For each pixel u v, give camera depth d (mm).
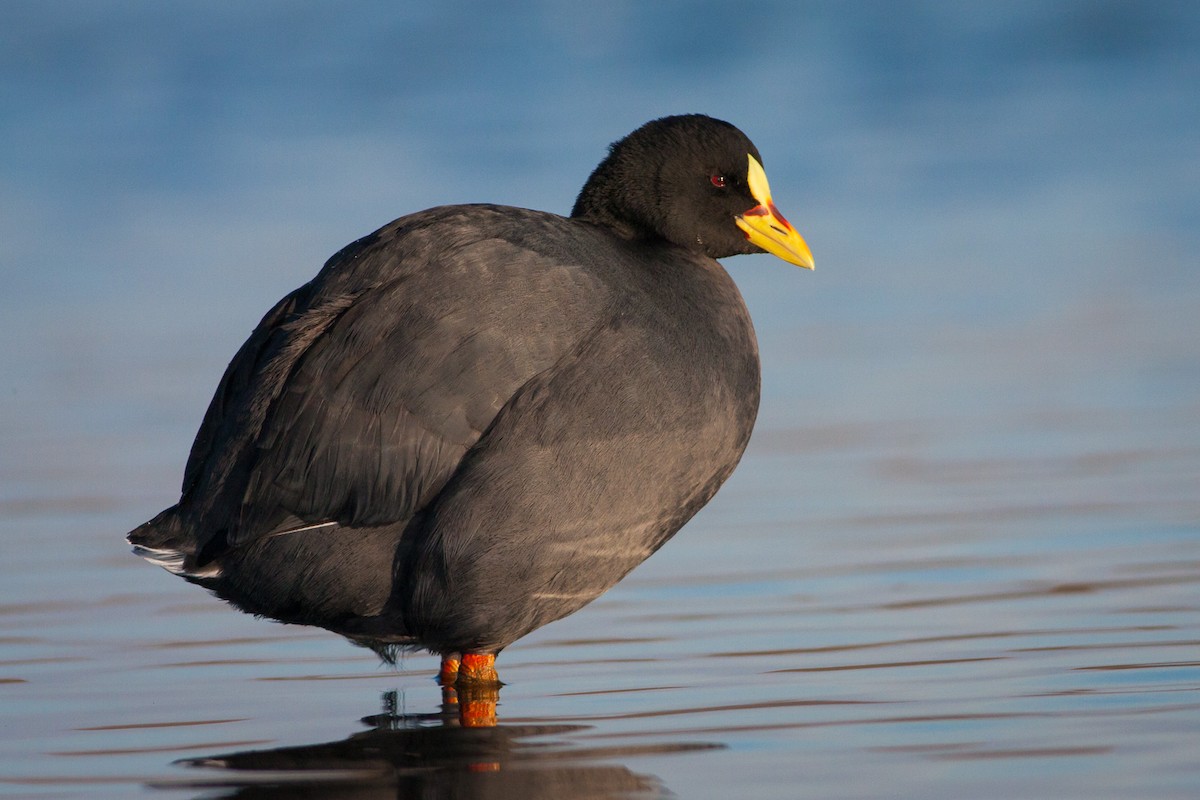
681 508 10797
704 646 11641
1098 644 11078
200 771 9070
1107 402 18859
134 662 11586
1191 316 22578
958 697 10039
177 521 10461
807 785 8453
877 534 14438
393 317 10227
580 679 11016
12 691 10828
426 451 10055
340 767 9117
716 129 12094
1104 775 8383
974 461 16750
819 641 11578
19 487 16500
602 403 10164
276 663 11672
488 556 10094
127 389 20406
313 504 10062
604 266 10805
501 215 10930
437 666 11703
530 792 8602
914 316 23312
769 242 12109
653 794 8438
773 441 17984
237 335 22984
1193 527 14047
